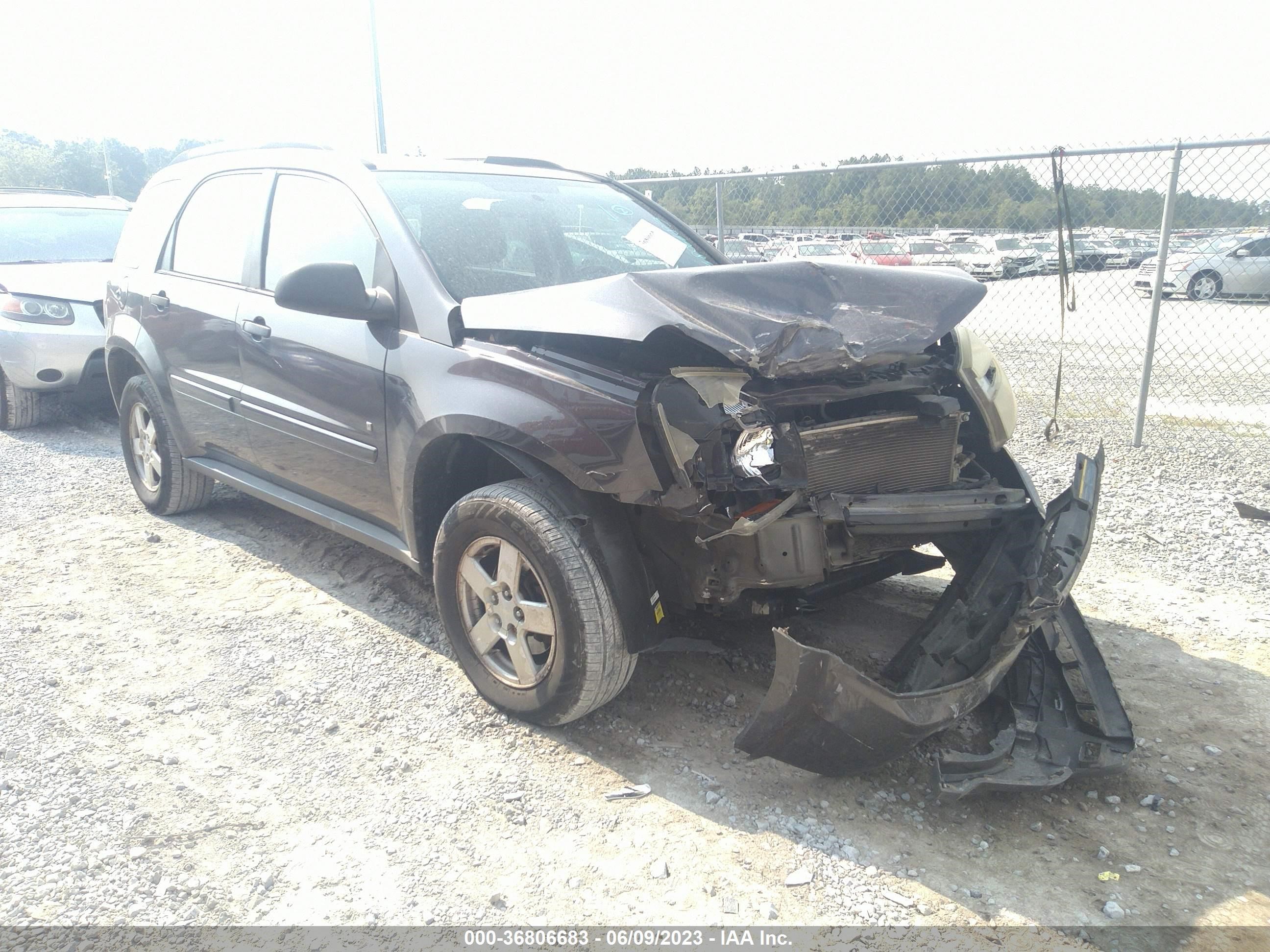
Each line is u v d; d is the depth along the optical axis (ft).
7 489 19.38
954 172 23.44
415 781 9.53
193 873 8.15
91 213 29.55
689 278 9.68
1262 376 30.76
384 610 13.51
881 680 10.11
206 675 11.61
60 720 10.52
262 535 16.56
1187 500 18.22
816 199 25.38
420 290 11.19
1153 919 7.72
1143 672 11.91
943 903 7.90
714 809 9.14
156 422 16.58
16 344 23.13
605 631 9.54
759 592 10.33
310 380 12.51
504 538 10.00
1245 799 9.33
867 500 9.71
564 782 9.55
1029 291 24.07
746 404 9.00
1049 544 9.78
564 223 13.38
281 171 14.05
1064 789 9.51
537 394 9.61
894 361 9.87
